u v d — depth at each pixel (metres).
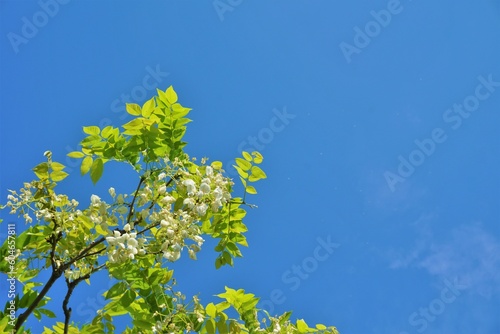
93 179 4.08
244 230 4.63
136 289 4.31
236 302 4.02
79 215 4.10
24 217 4.21
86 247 4.29
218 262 4.61
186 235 3.96
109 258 3.82
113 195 4.09
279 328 4.27
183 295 4.38
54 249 4.18
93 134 4.10
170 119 4.55
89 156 4.12
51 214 4.16
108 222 3.98
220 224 4.59
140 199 4.07
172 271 4.44
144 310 4.30
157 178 4.24
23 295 4.47
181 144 4.54
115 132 4.15
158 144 4.17
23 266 4.50
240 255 4.66
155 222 4.02
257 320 4.15
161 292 4.33
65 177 4.23
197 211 4.04
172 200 3.99
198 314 4.20
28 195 4.20
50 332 4.62
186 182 4.09
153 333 4.15
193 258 4.00
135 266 4.25
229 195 4.30
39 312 4.53
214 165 4.43
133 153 4.24
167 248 3.92
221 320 3.89
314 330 4.48
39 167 4.16
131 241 3.83
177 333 4.12
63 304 4.12
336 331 4.54
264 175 4.49
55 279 4.07
